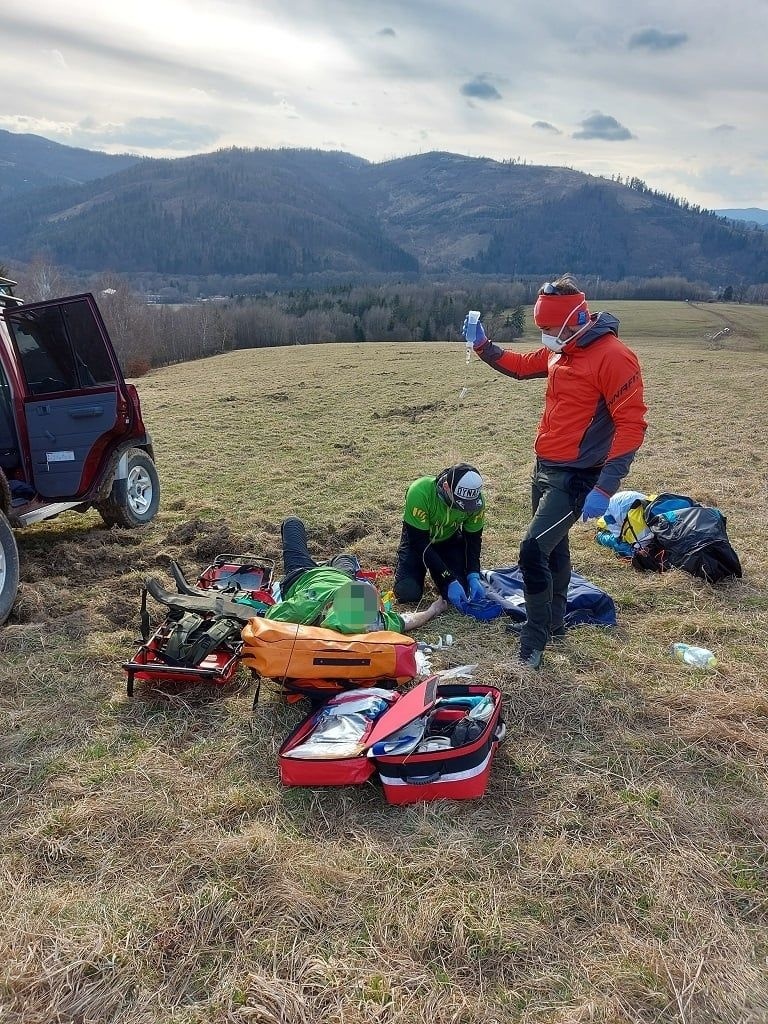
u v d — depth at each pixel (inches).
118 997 87.1
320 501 336.8
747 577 218.5
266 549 259.1
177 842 111.8
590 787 124.4
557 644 175.9
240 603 178.4
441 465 418.3
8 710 150.2
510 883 103.4
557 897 101.4
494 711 130.6
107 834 114.3
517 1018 84.3
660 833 113.3
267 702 152.3
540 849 109.7
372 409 667.4
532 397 690.2
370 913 98.3
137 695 155.5
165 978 89.9
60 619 194.1
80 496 259.9
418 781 119.0
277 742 138.9
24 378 255.3
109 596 209.3
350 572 192.9
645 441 456.4
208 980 89.4
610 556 241.0
